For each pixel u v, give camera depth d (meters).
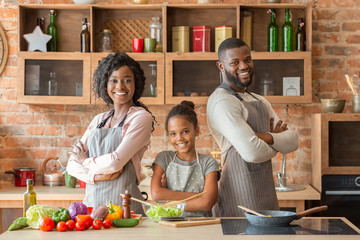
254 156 2.31
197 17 3.95
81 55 3.75
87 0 3.84
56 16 3.98
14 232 1.80
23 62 3.75
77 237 1.71
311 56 3.74
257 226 1.89
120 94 2.42
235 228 1.86
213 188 2.27
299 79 3.69
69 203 3.45
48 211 1.89
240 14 3.88
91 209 2.10
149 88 3.74
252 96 2.61
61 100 3.74
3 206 3.46
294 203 3.45
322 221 1.99
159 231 1.81
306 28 3.81
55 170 3.87
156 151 4.02
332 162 3.56
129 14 4.01
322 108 3.78
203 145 4.01
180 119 2.33
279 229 1.83
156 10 4.00
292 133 2.49
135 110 2.44
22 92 3.74
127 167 2.38
